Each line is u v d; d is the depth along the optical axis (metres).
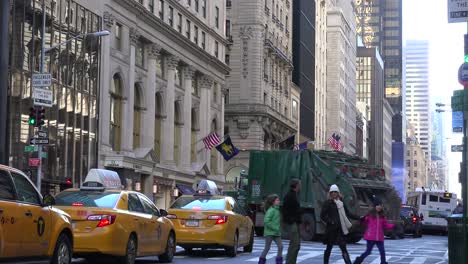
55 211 12.39
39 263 11.67
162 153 55.59
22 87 38.53
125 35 48.91
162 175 53.62
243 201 35.00
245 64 76.00
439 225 50.53
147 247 16.34
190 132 60.78
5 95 26.73
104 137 46.31
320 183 29.53
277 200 15.15
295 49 93.62
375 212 16.36
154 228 16.70
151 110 52.72
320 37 114.06
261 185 31.91
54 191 40.81
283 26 87.31
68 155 42.62
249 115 75.50
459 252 13.55
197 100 63.41
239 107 75.69
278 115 82.06
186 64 59.59
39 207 11.66
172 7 56.38
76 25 43.62
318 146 110.56
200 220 19.38
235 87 76.19
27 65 39.09
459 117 12.30
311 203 29.55
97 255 14.70
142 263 17.53
